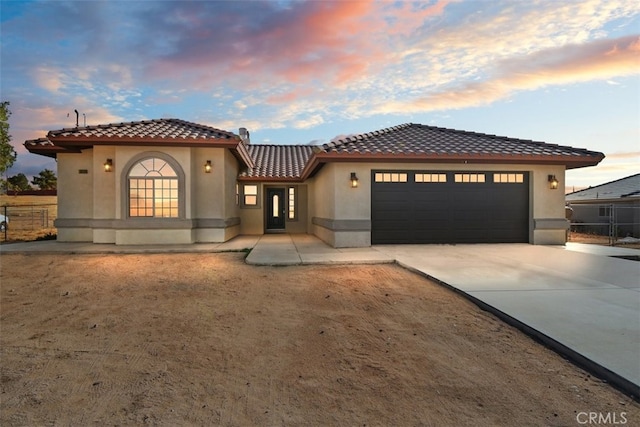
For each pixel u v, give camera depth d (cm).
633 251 1015
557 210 1188
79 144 1124
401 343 397
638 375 292
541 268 761
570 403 270
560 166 1189
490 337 409
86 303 563
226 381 314
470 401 276
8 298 591
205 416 259
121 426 245
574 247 1109
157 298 590
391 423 249
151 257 966
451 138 1307
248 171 1722
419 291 613
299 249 1073
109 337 421
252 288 648
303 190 1758
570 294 554
